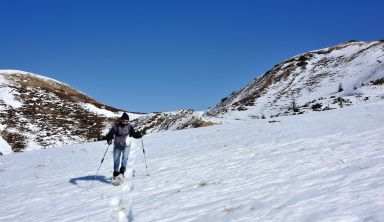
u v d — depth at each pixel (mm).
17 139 60469
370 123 21672
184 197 10055
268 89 122375
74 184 14711
